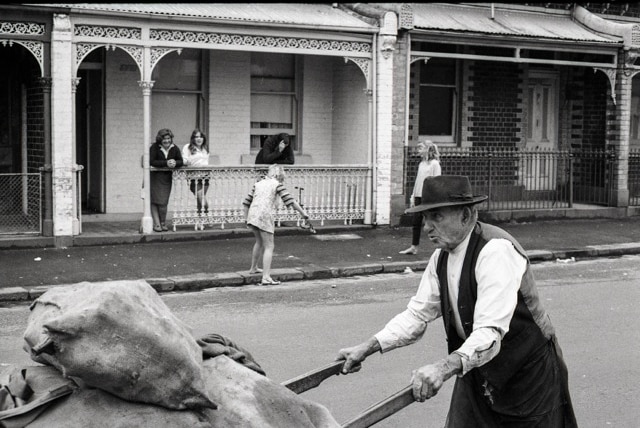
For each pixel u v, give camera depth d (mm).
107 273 12578
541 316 4445
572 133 22203
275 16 16156
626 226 19219
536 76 21734
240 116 18406
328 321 10234
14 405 3496
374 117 17391
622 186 20844
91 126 17594
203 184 15828
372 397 7387
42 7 13969
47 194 14359
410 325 4598
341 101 19109
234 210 16188
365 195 17516
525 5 20625
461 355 4047
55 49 14234
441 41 17984
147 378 3357
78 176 14773
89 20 14461
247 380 3713
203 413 3500
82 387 3463
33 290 11359
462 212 4328
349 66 18797
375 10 17172
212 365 3775
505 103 21031
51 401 3420
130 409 3396
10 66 16453
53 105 14328
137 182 17516
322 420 3896
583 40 19438
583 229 18562
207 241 15500
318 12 17203
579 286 12938
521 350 4375
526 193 20734
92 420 3359
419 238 15031
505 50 20922
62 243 14406
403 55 17562
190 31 15352
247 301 11438
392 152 17562
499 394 4434
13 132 16578
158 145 15344
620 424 6848
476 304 4246
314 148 19312
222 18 15352
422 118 20078
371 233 17000
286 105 19047
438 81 20172
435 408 7297
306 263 13906
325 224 17406
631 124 22797
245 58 18359
